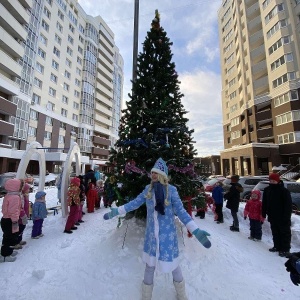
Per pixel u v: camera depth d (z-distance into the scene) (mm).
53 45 36844
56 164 34375
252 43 34188
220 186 7441
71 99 41969
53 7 36906
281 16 29359
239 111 37188
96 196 8633
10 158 26016
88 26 47844
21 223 4523
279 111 28828
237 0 37625
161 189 2535
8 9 26359
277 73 29547
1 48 25281
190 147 4973
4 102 24031
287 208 4531
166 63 5441
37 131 32906
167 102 4766
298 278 1807
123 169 4629
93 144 47906
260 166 30641
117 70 63031
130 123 4688
